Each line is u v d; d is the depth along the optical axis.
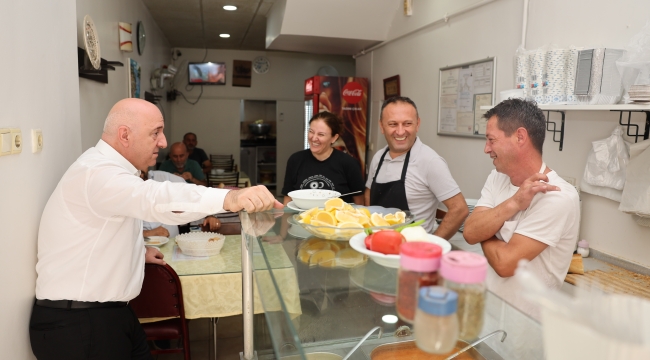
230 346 3.08
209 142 9.20
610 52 2.06
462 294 0.56
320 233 1.08
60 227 1.67
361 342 0.83
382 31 4.98
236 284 2.21
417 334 0.57
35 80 1.71
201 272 2.22
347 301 0.88
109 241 1.70
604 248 2.32
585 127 2.39
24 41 1.61
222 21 6.38
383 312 0.86
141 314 2.12
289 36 5.05
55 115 1.92
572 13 2.47
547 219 1.43
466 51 3.52
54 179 1.91
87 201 1.62
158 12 5.86
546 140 2.67
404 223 1.14
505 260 1.46
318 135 2.54
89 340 1.70
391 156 2.27
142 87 5.12
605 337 0.44
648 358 0.43
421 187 2.14
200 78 8.94
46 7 1.82
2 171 1.45
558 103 2.28
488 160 3.29
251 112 9.73
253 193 1.38
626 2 2.14
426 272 0.60
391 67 5.00
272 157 9.61
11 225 1.52
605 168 2.21
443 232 2.05
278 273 0.96
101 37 3.27
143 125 1.78
